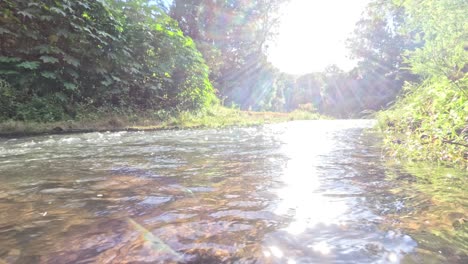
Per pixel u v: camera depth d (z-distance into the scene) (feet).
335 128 20.43
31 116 17.51
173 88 30.45
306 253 2.46
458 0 7.61
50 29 20.65
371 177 5.23
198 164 6.75
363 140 11.78
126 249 2.54
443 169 5.80
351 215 3.33
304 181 5.03
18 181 5.08
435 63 8.43
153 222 3.18
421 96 10.54
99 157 7.82
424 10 8.69
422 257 2.33
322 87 100.73
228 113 35.91
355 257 2.37
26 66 18.25
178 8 54.19
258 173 5.71
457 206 3.50
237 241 2.70
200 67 32.73
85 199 4.02
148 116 24.25
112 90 23.29
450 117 7.06
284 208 3.62
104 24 23.21
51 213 3.46
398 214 3.32
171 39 30.14
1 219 3.26
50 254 2.45
